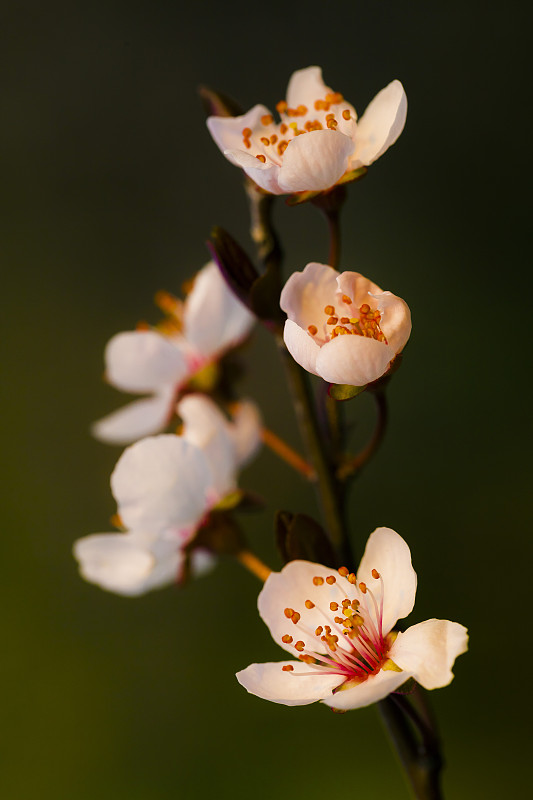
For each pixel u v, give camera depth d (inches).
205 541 12.2
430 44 28.8
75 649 23.2
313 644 11.1
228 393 13.1
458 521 24.4
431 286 26.8
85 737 22.2
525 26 28.6
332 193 11.4
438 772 11.4
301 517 11.3
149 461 12.0
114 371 13.2
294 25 29.0
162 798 21.7
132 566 12.5
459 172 27.9
